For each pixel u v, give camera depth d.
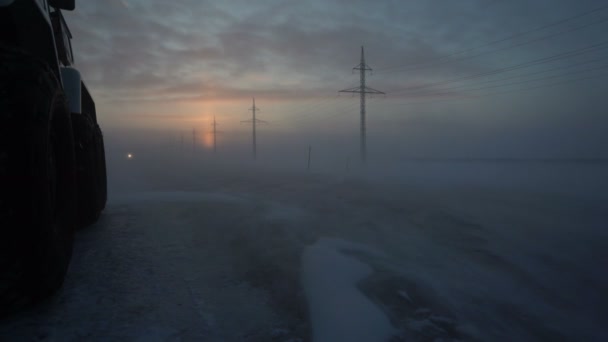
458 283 4.03
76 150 4.44
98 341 2.02
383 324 2.63
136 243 4.17
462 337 2.75
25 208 1.94
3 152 1.88
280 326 2.47
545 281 4.58
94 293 2.63
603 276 4.92
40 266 2.04
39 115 2.03
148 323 2.29
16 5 2.52
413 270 4.21
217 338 2.23
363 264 4.04
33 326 2.07
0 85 1.91
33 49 2.94
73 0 4.04
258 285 3.19
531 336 3.04
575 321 3.48
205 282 3.13
